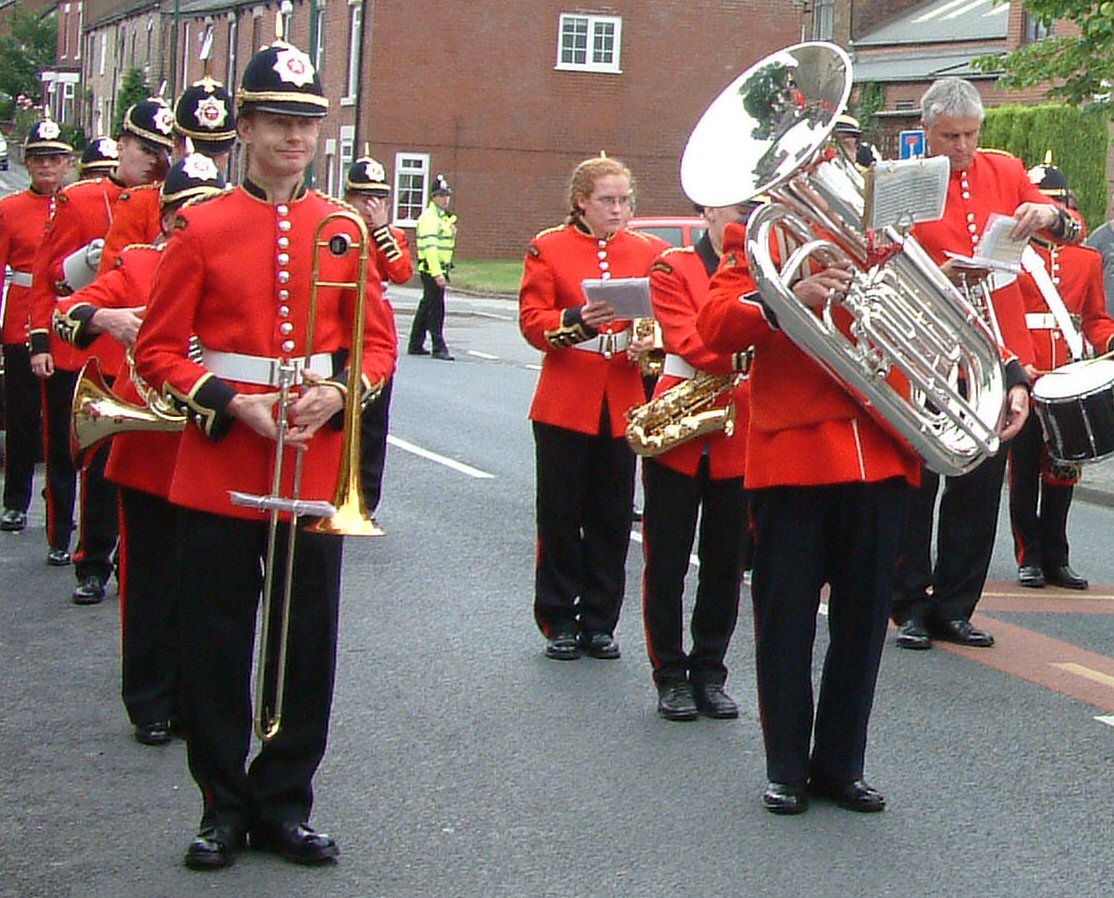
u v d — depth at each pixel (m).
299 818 5.46
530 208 45.66
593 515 7.95
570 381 7.79
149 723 6.62
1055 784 6.36
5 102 81.88
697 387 6.85
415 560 9.99
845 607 5.93
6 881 5.25
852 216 5.44
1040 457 9.89
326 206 5.39
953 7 43.97
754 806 6.02
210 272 5.26
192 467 5.31
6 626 8.36
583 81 45.66
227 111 7.09
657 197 46.53
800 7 46.59
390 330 5.48
